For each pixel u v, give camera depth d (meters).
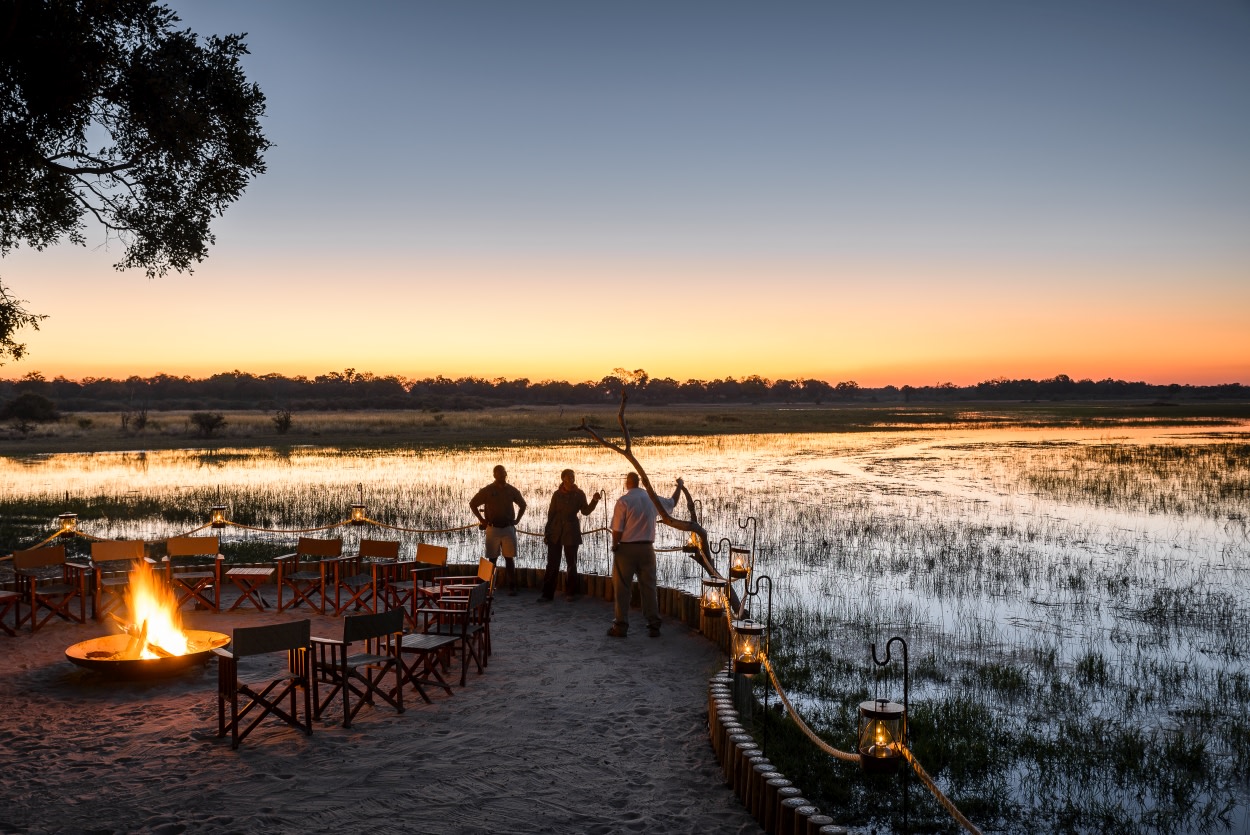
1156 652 11.72
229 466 40.66
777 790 5.91
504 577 14.20
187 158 15.00
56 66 13.03
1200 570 17.50
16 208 16.25
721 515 24.69
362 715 8.26
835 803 7.13
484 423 85.75
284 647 7.55
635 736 7.79
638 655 10.40
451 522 22.77
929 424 96.94
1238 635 12.60
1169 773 7.86
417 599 11.53
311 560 13.66
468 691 9.01
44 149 14.65
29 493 28.83
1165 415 129.25
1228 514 26.08
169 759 7.09
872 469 40.97
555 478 34.81
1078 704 9.66
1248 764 8.12
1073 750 8.29
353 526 21.86
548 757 7.27
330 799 6.38
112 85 14.05
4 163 13.41
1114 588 15.68
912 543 20.28
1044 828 6.88
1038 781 7.70
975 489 32.22
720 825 6.14
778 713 8.94
